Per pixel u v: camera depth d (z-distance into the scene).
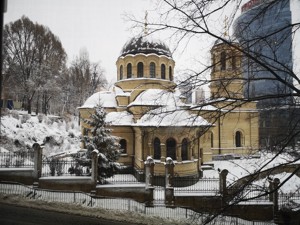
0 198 14.31
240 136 29.66
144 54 27.39
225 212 4.72
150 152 20.55
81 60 51.62
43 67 39.25
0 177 16.41
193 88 4.59
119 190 15.83
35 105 43.00
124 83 28.12
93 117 19.09
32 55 38.31
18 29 36.03
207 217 4.63
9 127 27.61
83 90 50.56
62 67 45.38
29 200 14.41
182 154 20.67
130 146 24.56
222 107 4.82
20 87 36.94
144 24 4.44
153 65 27.73
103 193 15.79
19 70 36.94
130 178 22.19
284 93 4.68
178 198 15.12
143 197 15.67
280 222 12.34
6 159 19.52
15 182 16.23
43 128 32.97
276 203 13.00
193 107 4.72
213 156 28.06
